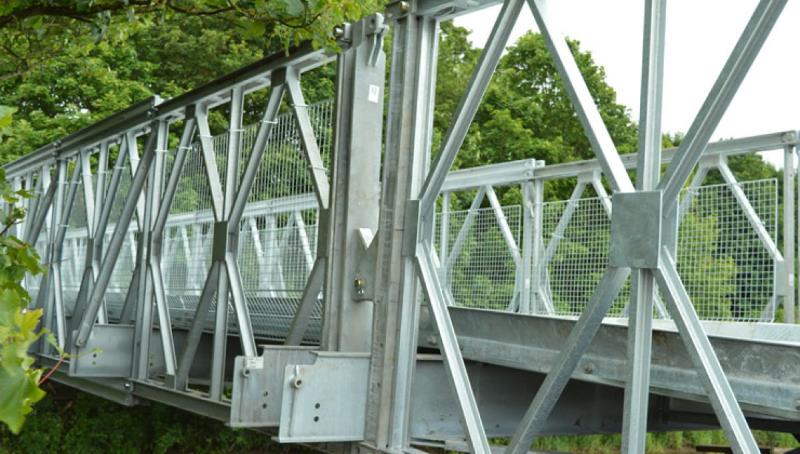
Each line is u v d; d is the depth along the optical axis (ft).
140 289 20.79
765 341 8.45
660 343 9.59
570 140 65.72
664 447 43.11
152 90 61.31
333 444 13.07
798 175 15.67
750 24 7.93
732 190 14.69
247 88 17.54
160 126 21.26
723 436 44.16
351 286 13.29
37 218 30.91
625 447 8.55
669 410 15.29
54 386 40.98
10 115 4.19
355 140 13.53
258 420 12.64
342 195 13.57
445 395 12.56
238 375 12.53
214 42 62.08
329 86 60.13
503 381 13.26
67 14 16.22
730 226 14.61
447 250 20.84
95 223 25.71
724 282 14.49
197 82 62.69
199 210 19.79
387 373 12.26
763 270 14.19
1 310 3.72
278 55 15.53
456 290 19.66
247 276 17.01
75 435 39.11
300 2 13.01
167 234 21.52
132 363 20.77
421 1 12.52
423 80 12.54
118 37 22.48
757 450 7.89
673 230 8.46
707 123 8.23
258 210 16.72
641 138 8.86
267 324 16.90
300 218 15.23
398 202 12.42
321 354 12.12
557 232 16.98
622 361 10.14
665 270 8.45
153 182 21.09
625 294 16.25
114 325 20.93
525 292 17.90
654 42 8.89
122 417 40.29
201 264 19.61
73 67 58.49
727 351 8.86
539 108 65.82
